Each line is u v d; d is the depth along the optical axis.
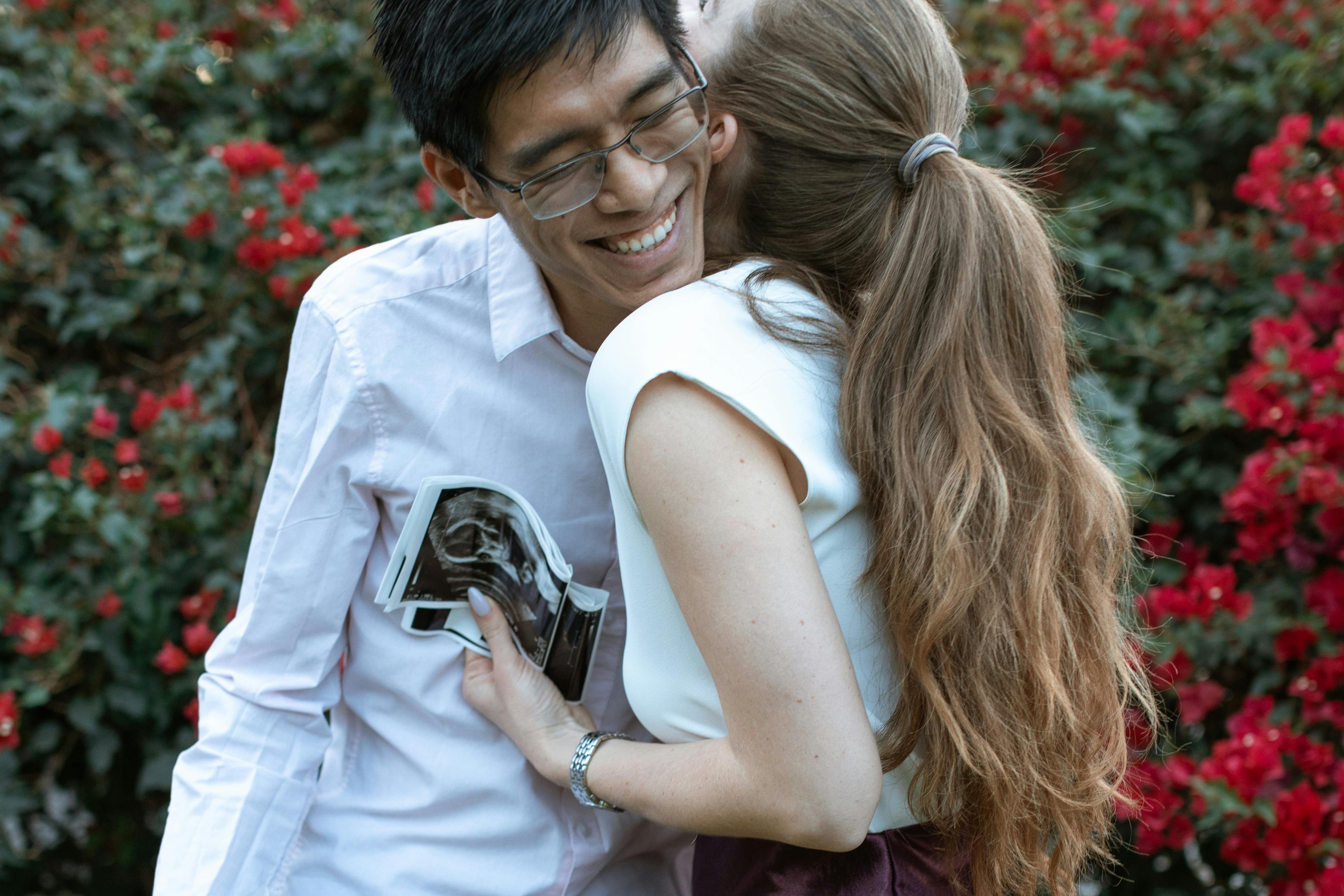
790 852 0.98
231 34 2.54
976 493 0.83
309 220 2.26
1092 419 1.64
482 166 0.89
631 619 0.96
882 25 0.92
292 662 1.12
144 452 2.21
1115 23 2.26
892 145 0.92
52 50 2.43
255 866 1.11
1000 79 2.22
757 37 0.94
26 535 2.23
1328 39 2.12
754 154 0.96
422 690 1.15
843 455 0.88
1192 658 1.87
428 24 0.83
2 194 2.38
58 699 2.28
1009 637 0.86
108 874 2.50
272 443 2.33
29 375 2.30
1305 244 1.98
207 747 1.12
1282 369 1.83
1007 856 0.90
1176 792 1.89
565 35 0.80
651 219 0.90
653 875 1.26
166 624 2.18
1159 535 1.87
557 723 1.08
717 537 0.80
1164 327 2.04
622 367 0.85
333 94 2.55
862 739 0.82
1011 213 0.90
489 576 1.12
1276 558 1.99
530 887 1.15
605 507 1.16
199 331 2.37
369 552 1.14
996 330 0.88
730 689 0.82
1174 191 2.15
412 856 1.15
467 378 1.10
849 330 0.91
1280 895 1.83
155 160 2.44
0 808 2.19
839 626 0.83
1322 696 1.86
